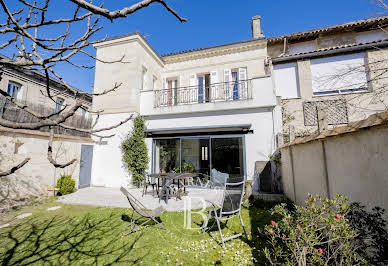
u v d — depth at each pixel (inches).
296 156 263.3
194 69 574.9
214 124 429.1
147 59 522.6
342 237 89.5
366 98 378.0
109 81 490.6
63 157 408.2
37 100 540.7
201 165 426.9
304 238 94.7
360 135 123.1
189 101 554.9
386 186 101.0
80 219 244.5
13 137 319.6
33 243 181.8
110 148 469.4
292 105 439.5
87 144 468.4
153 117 472.4
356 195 128.3
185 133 442.6
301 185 245.4
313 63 451.2
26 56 72.6
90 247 173.6
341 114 408.2
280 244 165.6
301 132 401.4
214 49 549.3
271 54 588.1
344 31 537.6
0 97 323.9
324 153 177.0
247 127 392.2
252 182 384.2
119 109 473.7
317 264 99.3
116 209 286.5
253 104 404.5
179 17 54.2
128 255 160.4
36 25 61.9
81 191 416.8
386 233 95.5
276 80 472.1
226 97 520.1
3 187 300.7
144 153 446.0
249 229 208.2
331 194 164.6
